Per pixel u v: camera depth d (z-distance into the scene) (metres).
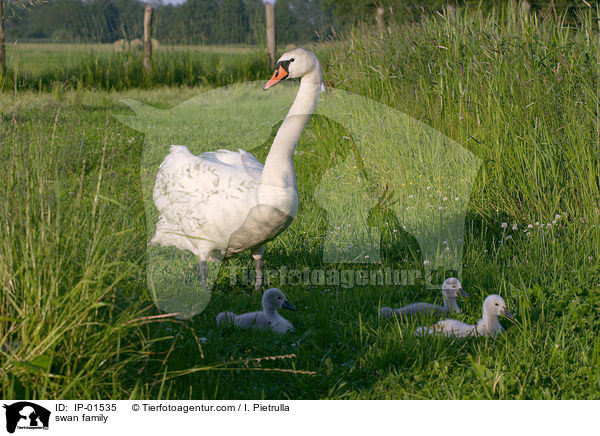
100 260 3.13
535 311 4.43
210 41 20.78
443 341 4.00
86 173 3.79
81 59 16.28
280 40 20.19
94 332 3.17
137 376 3.34
